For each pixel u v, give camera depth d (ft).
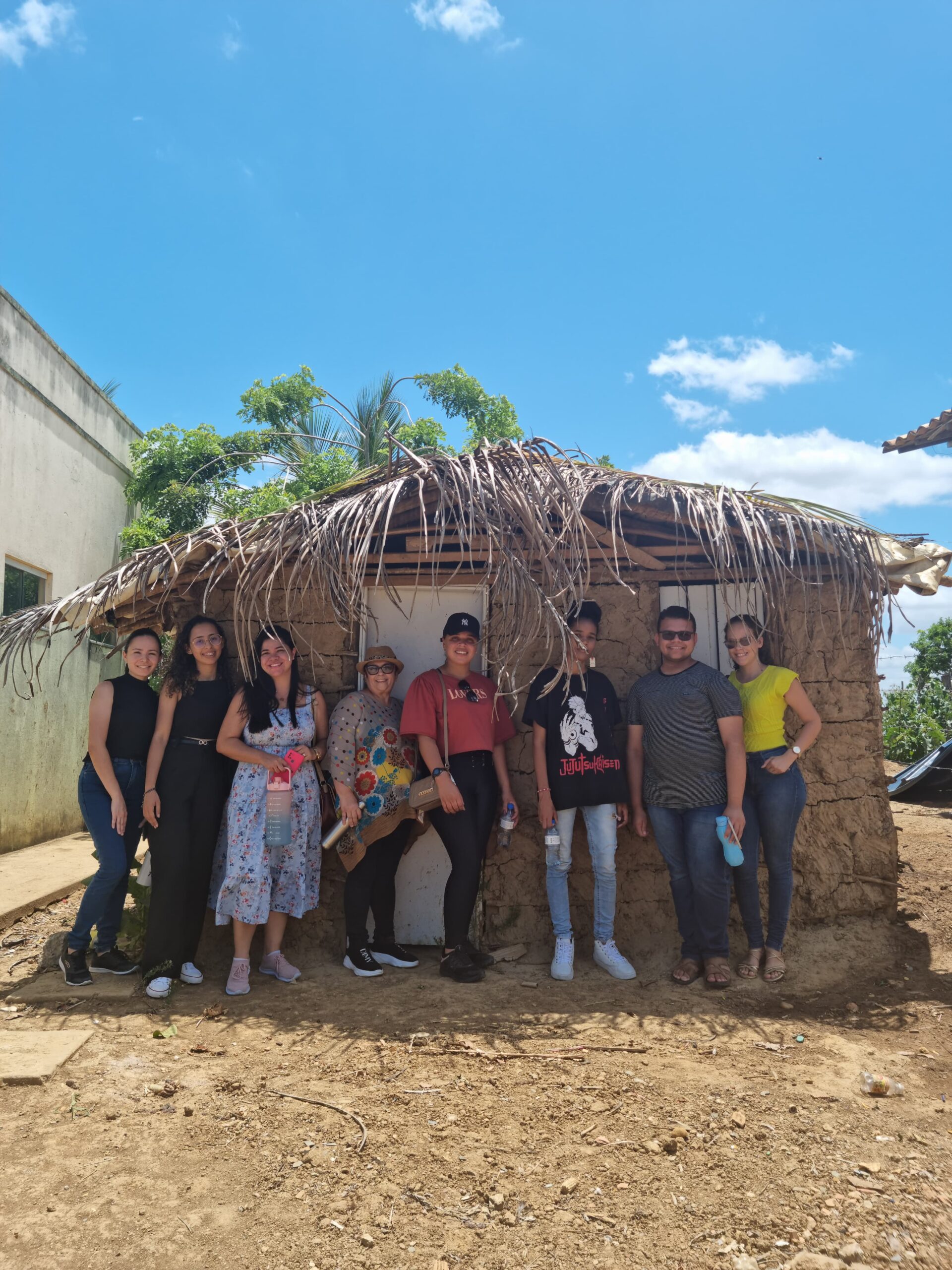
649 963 14.96
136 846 15.06
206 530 15.83
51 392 33.73
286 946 15.67
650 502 15.58
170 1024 12.25
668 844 14.42
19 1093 10.04
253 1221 7.66
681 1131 9.00
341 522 14.67
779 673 14.49
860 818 15.89
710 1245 7.32
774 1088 10.14
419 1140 8.94
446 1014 12.58
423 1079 10.41
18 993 13.52
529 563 15.11
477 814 14.44
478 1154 8.67
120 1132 9.16
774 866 14.30
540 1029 12.01
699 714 14.11
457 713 14.65
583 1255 7.21
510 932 15.69
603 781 14.37
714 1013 12.70
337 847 14.71
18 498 30.96
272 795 13.84
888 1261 7.11
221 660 15.14
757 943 14.39
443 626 16.80
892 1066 10.83
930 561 15.60
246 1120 9.39
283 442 42.32
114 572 15.49
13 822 30.19
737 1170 8.39
